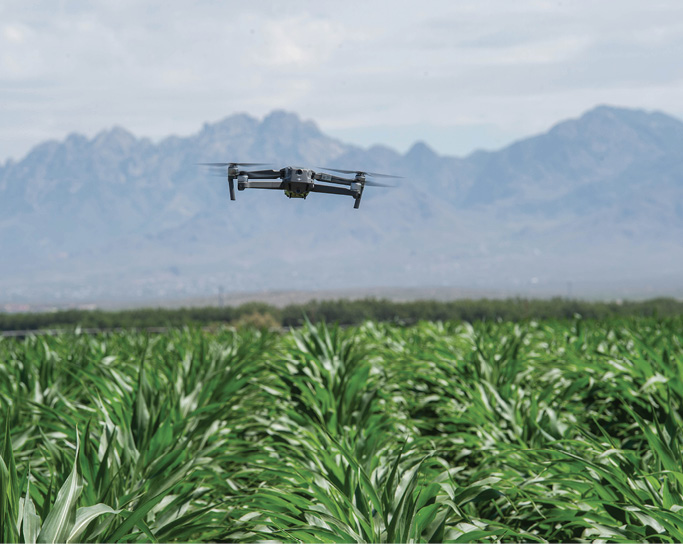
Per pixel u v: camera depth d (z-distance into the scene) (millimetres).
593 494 3527
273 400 4941
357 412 4617
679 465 3564
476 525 3398
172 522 3387
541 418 4320
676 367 4633
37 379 4961
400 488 3498
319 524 3387
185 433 4191
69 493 3135
